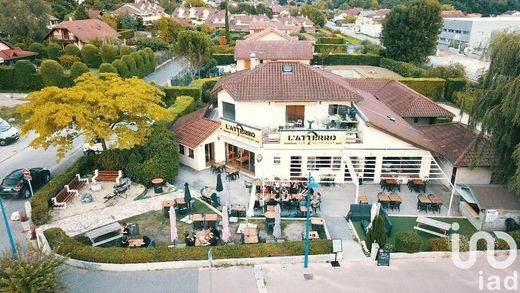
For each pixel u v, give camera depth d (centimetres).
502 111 2586
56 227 2484
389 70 8606
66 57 7419
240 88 3403
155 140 3319
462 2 18175
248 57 6800
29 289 1748
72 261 2219
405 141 3169
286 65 3619
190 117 4012
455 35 12125
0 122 4147
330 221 2772
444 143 3394
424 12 8288
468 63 9162
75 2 13825
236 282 2111
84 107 2984
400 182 3253
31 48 7862
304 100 3300
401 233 2391
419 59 8644
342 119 3341
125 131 3150
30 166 3547
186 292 2028
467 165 3005
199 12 17688
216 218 2633
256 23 10962
